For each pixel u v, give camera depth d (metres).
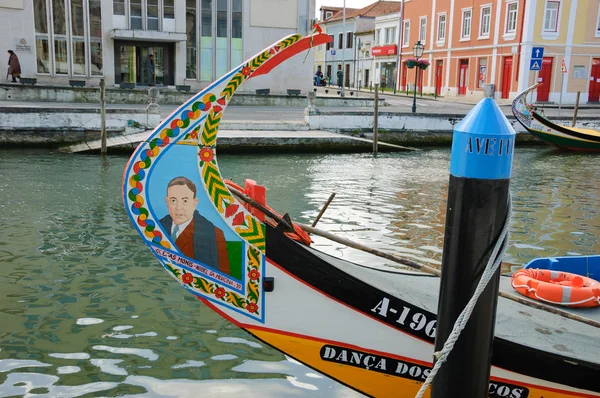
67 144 18.98
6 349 5.39
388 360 3.98
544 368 3.89
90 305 6.41
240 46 30.83
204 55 30.38
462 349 3.07
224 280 3.84
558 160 19.88
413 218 10.84
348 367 4.03
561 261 5.68
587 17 33.34
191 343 5.62
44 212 10.48
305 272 3.83
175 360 5.29
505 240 2.94
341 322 3.91
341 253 8.49
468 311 2.92
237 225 3.77
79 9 27.77
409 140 22.75
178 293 6.80
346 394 4.85
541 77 33.53
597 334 4.34
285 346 3.99
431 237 9.52
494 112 2.92
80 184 13.16
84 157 17.17
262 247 3.81
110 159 16.88
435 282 4.87
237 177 14.98
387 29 48.84
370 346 3.96
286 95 29.00
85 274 7.34
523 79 33.09
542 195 13.48
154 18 28.94
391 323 3.90
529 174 16.70
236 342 5.67
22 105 21.94
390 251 8.69
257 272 3.85
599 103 34.69
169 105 26.03
